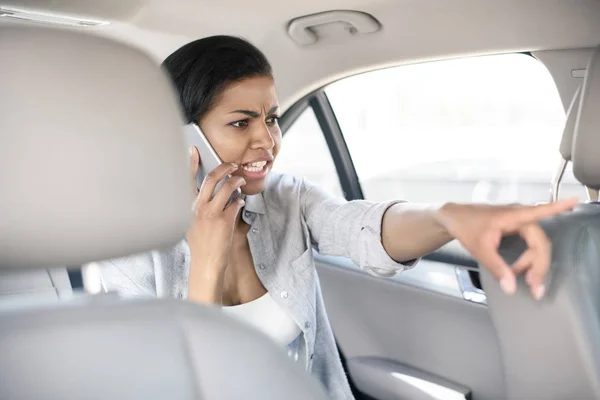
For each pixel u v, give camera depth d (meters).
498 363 1.97
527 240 0.99
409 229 1.23
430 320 2.18
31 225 0.68
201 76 1.38
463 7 1.97
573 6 1.80
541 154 2.63
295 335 1.53
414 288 2.20
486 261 0.98
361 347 2.47
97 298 0.80
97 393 0.72
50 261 0.70
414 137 3.52
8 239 0.68
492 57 2.18
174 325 0.77
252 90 1.39
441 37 2.16
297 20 2.27
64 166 0.69
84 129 0.70
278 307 1.51
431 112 3.55
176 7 2.10
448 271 2.17
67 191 0.69
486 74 2.34
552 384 1.24
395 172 3.33
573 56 1.96
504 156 3.12
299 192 1.59
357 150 3.09
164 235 0.76
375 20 2.19
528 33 1.98
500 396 1.99
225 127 1.40
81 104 0.70
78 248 0.71
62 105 0.69
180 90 1.40
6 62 0.67
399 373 2.27
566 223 1.26
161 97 0.75
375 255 1.32
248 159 1.43
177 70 1.41
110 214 0.71
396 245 1.29
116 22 2.13
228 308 1.47
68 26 2.12
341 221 1.43
